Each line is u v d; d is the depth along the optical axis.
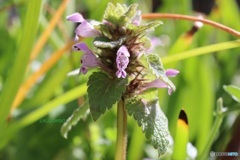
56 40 0.37
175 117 0.35
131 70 0.20
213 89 0.37
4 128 0.30
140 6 0.47
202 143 0.32
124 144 0.20
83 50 0.19
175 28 0.41
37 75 0.32
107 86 0.19
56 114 0.34
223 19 0.43
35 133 0.34
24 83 0.32
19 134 0.34
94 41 0.19
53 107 0.30
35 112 0.30
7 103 0.29
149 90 0.20
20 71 0.28
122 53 0.18
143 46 0.20
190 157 0.27
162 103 0.34
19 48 0.28
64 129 0.21
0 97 0.29
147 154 0.33
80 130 0.33
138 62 0.19
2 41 0.43
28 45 0.28
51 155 0.34
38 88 0.35
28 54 0.28
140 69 0.20
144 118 0.19
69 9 0.39
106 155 0.32
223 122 0.34
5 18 0.46
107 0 0.34
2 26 0.46
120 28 0.19
